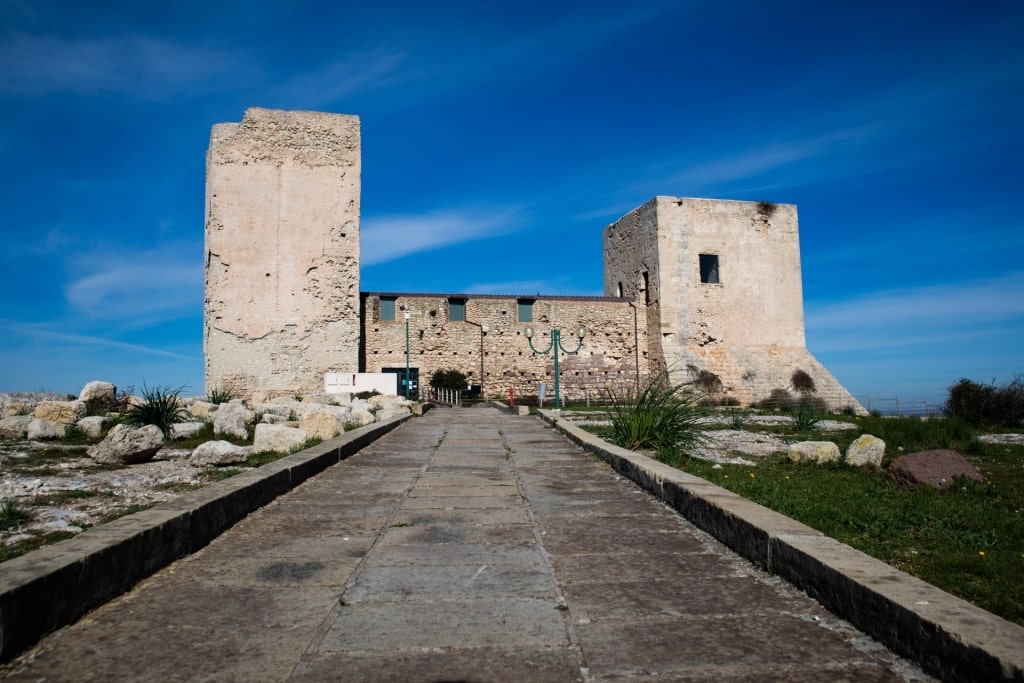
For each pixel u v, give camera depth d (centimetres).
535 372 3766
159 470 894
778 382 3897
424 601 420
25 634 345
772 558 468
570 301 3878
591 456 1113
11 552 486
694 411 1296
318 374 3241
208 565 492
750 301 4000
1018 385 2195
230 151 3250
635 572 476
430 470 955
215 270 3186
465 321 3691
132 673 320
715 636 362
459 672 322
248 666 328
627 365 3925
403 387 3541
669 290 3859
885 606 346
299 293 3256
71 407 1354
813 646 348
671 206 3922
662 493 719
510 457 1101
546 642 356
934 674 308
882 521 661
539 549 537
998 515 702
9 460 966
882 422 1895
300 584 451
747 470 1043
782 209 4125
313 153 3328
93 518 605
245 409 1634
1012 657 268
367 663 332
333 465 997
